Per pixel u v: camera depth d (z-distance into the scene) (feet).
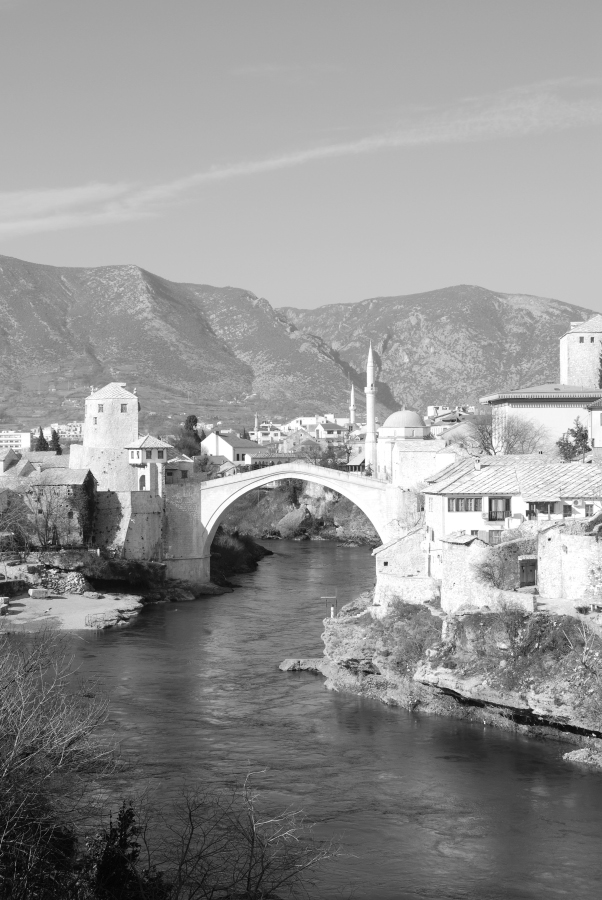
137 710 310.65
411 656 319.88
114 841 169.78
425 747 274.98
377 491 574.15
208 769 257.55
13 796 164.35
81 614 469.57
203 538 602.85
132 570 556.51
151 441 636.07
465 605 320.29
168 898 164.55
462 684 292.61
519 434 535.19
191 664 375.45
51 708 211.61
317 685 343.26
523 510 365.61
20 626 438.81
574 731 272.51
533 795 240.32
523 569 322.34
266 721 299.99
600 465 385.29
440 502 364.58
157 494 593.42
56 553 542.98
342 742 279.90
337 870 202.59
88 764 212.64
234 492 603.26
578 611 290.76
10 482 605.73
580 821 226.17
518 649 288.51
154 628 453.58
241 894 169.37
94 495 586.45
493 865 205.98
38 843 162.20
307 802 236.63
